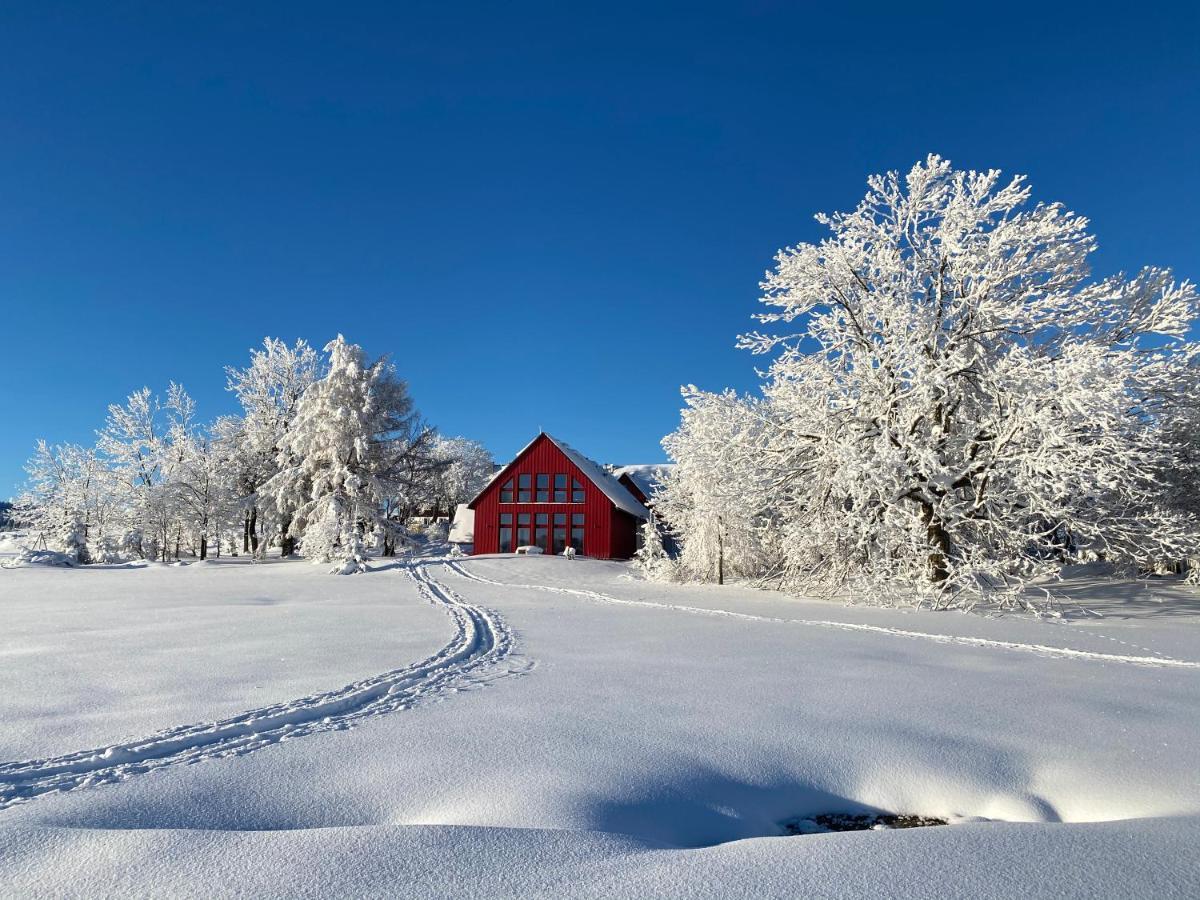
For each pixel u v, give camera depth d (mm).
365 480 41688
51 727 6176
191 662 9445
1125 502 19516
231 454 47906
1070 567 26984
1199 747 5801
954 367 19031
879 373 20531
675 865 3605
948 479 18719
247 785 4824
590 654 10312
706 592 22516
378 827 3988
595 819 4352
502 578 27312
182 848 3703
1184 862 3574
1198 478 20656
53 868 3477
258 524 48281
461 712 6789
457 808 4500
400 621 14242
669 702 7227
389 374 47562
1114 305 19922
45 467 46938
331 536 37062
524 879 3422
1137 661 10141
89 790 4668
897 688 7984
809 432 21312
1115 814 4723
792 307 21688
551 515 42938
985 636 12703
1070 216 19578
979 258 19391
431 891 3287
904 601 18219
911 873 3488
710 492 24141
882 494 18969
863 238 21500
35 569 33781
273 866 3516
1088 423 16875
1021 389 18219
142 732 6012
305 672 8750
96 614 15492
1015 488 18391
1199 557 19469
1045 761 5555
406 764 5246
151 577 28469
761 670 9047
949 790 5176
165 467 46812
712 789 5027
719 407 23062
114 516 45844
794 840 3992
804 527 21094
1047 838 3924
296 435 41844
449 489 77625
